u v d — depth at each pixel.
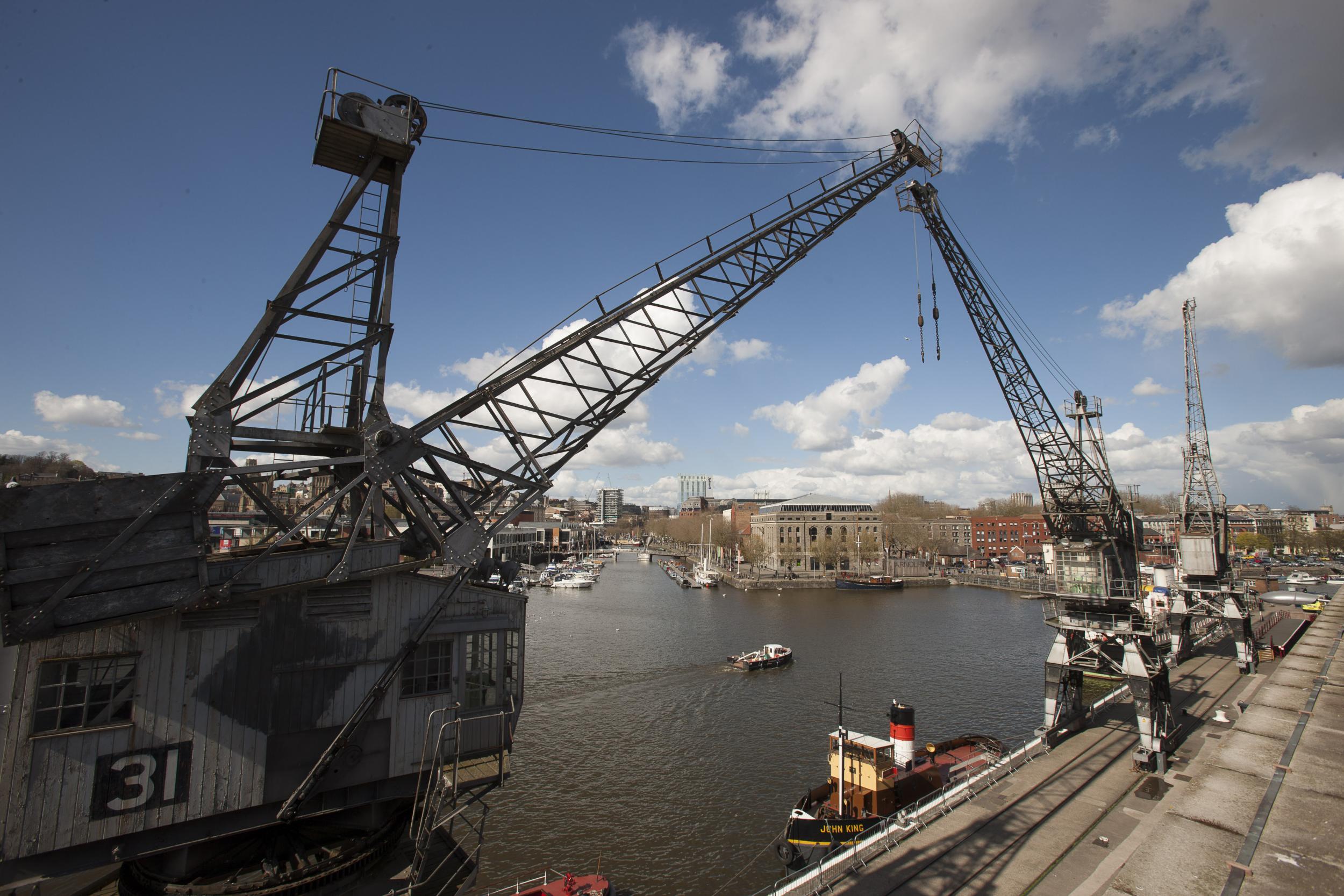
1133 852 11.17
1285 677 23.09
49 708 11.92
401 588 15.73
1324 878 9.79
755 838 29.91
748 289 24.86
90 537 12.00
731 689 53.31
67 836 11.78
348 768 14.57
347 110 15.34
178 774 12.88
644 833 30.39
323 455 16.50
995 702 49.72
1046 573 136.88
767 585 132.12
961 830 23.53
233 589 13.37
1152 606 57.56
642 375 21.39
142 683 12.70
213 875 14.23
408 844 16.72
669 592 124.06
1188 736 34.34
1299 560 188.12
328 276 15.16
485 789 16.44
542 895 23.20
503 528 17.80
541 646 69.50
